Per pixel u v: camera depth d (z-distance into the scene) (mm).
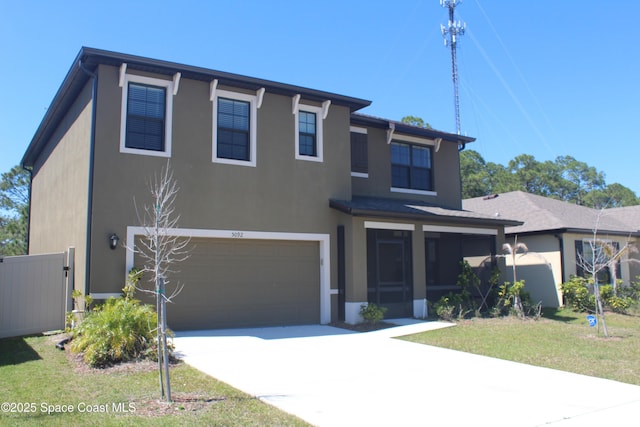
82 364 8328
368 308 13703
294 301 13781
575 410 6145
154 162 11992
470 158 49469
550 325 13750
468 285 17062
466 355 9625
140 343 8773
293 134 14148
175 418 5586
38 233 18281
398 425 5520
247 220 13086
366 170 16797
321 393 6801
